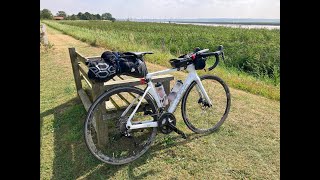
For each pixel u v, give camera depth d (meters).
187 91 3.27
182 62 3.07
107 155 3.06
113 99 3.37
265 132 3.51
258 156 3.00
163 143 3.28
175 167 2.87
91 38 13.41
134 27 42.59
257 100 4.72
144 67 2.92
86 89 5.00
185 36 22.42
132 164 2.94
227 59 12.23
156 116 3.04
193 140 3.34
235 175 2.72
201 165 2.88
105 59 2.76
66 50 10.48
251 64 11.09
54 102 4.86
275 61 10.36
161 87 3.10
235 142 3.29
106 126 3.11
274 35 24.66
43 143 3.44
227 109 3.64
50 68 7.39
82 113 4.22
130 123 2.89
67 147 3.34
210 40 19.64
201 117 3.97
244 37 23.06
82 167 2.95
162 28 39.75
